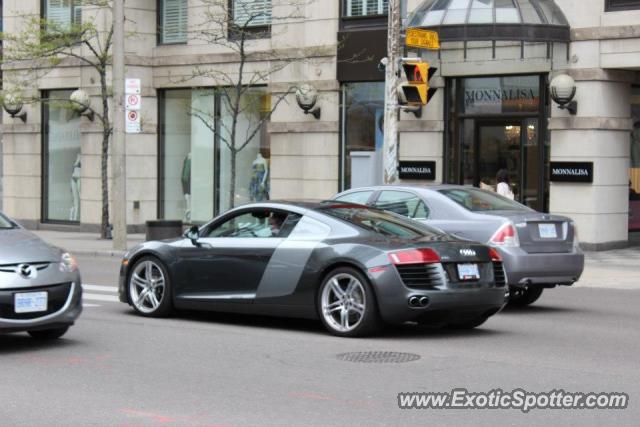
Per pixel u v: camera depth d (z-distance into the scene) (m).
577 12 24.11
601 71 23.86
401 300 11.48
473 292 11.91
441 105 26.39
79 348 11.41
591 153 24.02
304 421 7.96
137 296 14.16
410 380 9.57
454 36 23.53
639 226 25.92
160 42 32.62
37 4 34.41
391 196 15.59
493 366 10.31
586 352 11.26
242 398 8.80
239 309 12.93
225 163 31.75
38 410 8.38
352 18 27.92
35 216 35.47
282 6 29.23
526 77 25.36
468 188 15.66
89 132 32.91
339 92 28.30
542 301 16.53
